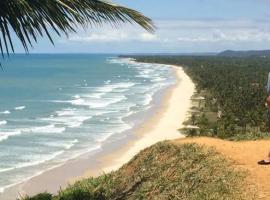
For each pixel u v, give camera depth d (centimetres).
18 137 5412
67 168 3994
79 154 4509
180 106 8094
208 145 1322
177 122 6341
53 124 6328
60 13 787
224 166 1119
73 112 7519
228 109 7300
